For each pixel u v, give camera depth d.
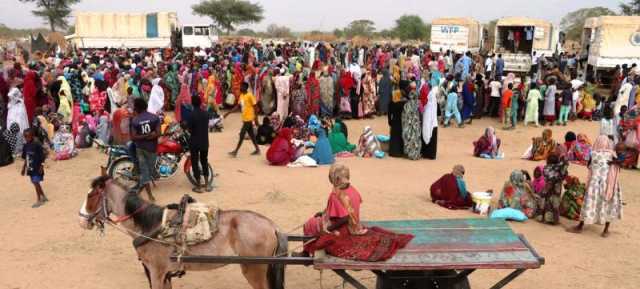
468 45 38.28
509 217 9.91
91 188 6.27
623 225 9.77
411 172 13.28
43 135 13.99
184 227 5.84
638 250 8.59
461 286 6.11
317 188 11.57
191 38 46.94
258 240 5.82
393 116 14.73
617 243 8.88
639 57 28.25
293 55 36.47
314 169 13.30
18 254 8.19
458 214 10.18
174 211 6.08
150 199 10.54
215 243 5.86
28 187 11.76
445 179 10.69
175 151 11.51
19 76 17.28
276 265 5.77
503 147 16.91
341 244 5.49
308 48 37.81
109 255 8.20
